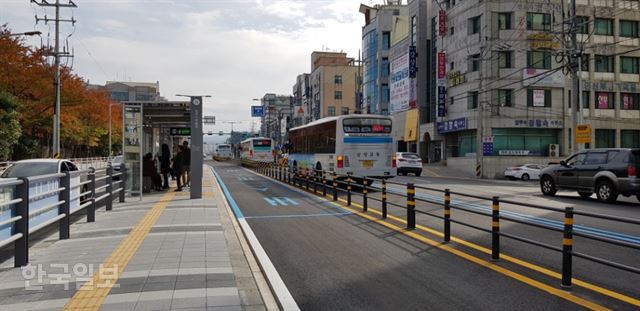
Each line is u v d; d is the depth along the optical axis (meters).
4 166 33.03
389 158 22.08
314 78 97.31
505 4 42.69
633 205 16.58
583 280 6.60
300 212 14.11
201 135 17.02
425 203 16.12
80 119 50.97
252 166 49.78
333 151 22.05
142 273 6.61
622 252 8.38
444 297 5.92
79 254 7.88
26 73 34.41
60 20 35.41
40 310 5.11
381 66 66.06
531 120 42.59
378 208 14.88
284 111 117.81
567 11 42.78
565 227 6.21
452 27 47.66
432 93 52.59
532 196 19.92
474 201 17.02
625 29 45.25
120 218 12.04
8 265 7.22
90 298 5.51
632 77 45.34
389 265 7.55
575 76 29.33
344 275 7.03
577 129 28.19
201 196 17.03
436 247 8.82
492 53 42.47
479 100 37.75
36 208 8.18
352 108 91.44
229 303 5.34
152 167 20.28
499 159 38.75
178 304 5.29
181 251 8.06
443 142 49.22
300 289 6.35
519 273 6.98
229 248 9.02
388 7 69.12
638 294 5.96
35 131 42.81
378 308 5.57
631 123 45.25
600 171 17.55
